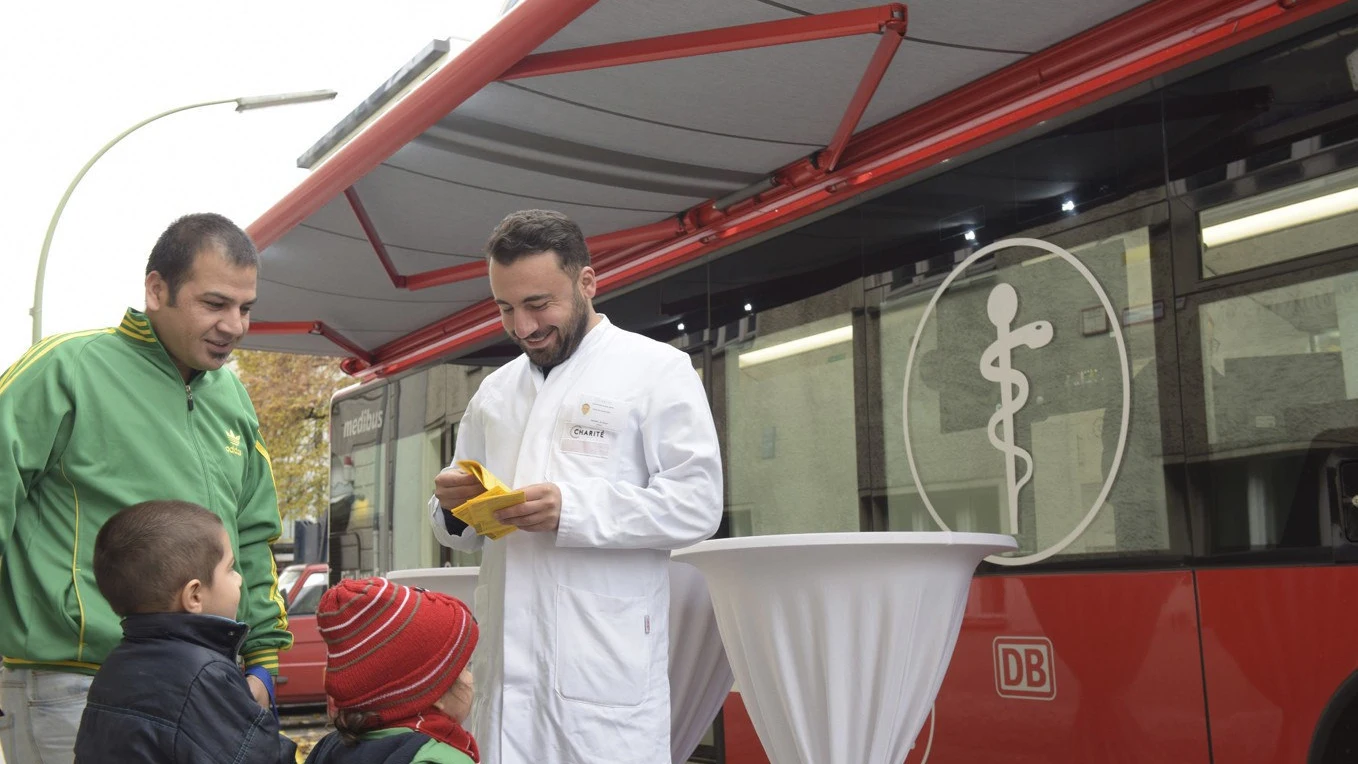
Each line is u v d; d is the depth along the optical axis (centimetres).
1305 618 334
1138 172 391
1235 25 361
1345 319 336
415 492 844
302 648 1320
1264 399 351
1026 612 405
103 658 277
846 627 327
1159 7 376
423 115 437
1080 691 386
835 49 397
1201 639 356
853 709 327
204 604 249
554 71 408
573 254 305
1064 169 414
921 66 420
